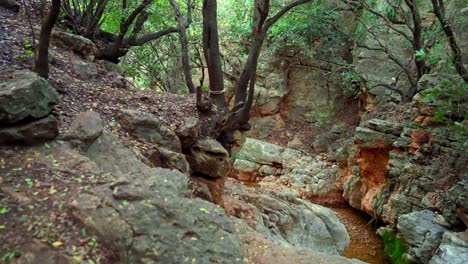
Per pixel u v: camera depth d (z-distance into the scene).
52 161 4.54
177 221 4.00
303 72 21.09
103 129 5.59
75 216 3.68
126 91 8.16
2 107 4.48
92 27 11.31
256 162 18.83
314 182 17.36
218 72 8.57
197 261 3.74
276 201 10.44
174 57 18.38
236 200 9.25
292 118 21.28
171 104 7.96
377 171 14.27
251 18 18.14
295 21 18.14
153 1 12.02
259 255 5.29
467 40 13.11
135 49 16.72
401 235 11.59
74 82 7.39
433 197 11.02
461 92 10.20
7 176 4.10
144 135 6.37
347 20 19.67
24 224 3.52
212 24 8.29
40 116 4.86
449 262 8.48
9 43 7.52
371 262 11.66
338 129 19.58
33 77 4.98
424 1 16.61
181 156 6.38
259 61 20.78
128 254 3.55
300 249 5.84
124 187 4.12
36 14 10.33
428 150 11.66
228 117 7.80
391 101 16.80
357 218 15.30
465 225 9.64
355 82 19.05
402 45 17.36
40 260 3.24
